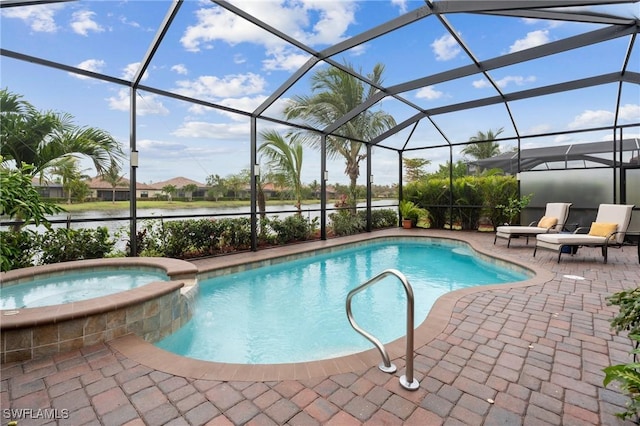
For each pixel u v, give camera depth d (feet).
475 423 5.95
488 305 12.25
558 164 30.58
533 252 23.43
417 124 34.50
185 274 14.94
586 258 21.15
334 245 27.66
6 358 8.11
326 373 7.63
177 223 21.11
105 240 18.28
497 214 34.53
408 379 7.05
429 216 39.73
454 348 8.88
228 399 6.67
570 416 6.12
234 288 18.37
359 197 38.78
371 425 5.90
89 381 7.32
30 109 16.11
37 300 13.15
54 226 16.67
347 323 13.56
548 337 9.52
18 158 16.05
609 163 27.73
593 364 7.99
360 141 34.58
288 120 28.84
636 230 26.20
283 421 6.01
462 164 37.42
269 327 13.15
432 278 20.54
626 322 6.31
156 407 6.41
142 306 10.36
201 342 11.82
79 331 8.93
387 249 30.17
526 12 15.88
